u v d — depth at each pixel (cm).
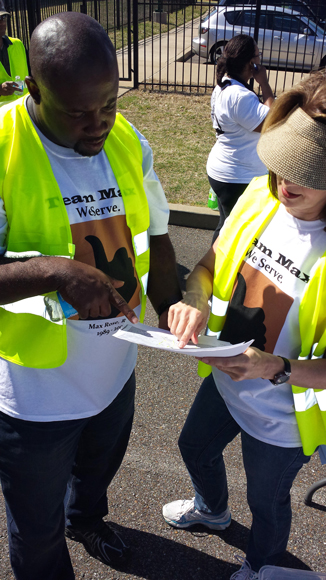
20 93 423
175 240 548
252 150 421
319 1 1177
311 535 247
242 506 260
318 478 279
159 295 193
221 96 414
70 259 149
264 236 171
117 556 229
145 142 178
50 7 1179
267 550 203
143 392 337
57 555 195
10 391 164
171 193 624
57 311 156
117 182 163
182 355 374
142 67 1301
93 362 171
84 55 128
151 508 257
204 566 232
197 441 211
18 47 489
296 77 1206
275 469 183
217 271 185
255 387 175
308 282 159
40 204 151
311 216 157
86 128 139
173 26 1814
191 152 758
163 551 237
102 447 201
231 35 1277
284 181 147
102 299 148
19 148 148
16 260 151
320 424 177
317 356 167
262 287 171
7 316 159
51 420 166
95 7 1384
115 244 168
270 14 1198
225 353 142
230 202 446
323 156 138
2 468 173
